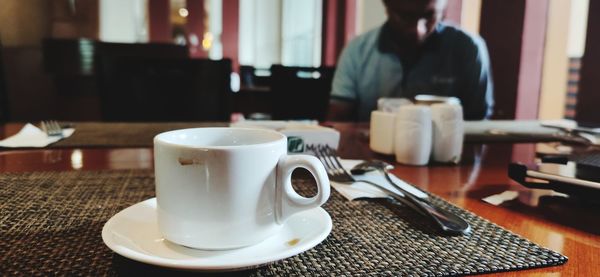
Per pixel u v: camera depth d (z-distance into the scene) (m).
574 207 0.35
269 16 3.46
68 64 1.70
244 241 0.23
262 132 0.26
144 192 0.35
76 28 2.47
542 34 1.36
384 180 0.41
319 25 2.89
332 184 0.39
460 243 0.26
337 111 1.27
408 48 1.32
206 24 3.05
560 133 0.76
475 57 1.31
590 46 1.15
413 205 0.32
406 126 0.50
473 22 1.53
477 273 0.22
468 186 0.41
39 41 2.34
